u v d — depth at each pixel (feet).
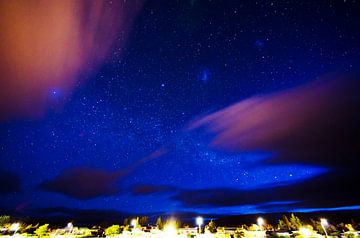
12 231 97.30
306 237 82.48
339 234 89.40
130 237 91.81
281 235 86.48
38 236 87.35
